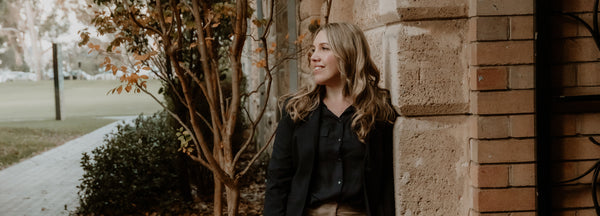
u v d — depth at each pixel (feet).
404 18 7.34
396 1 7.27
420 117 7.55
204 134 19.07
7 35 211.00
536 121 7.23
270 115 24.91
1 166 32.53
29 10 203.41
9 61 229.25
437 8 7.27
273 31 22.25
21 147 40.75
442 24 7.40
